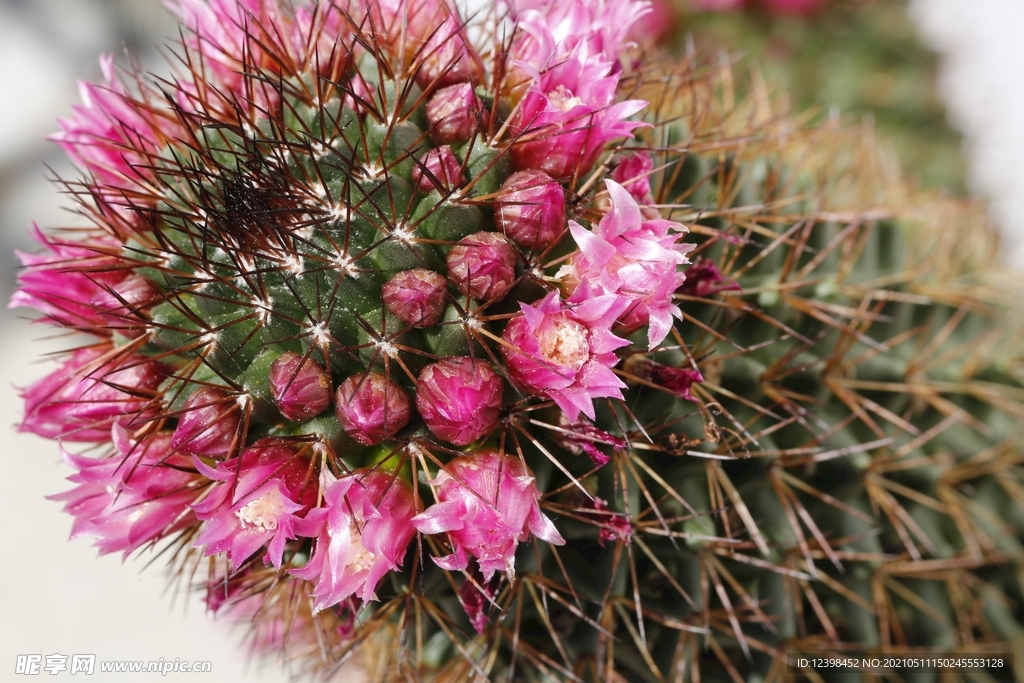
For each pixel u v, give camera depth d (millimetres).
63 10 458
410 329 147
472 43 171
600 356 145
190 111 169
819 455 184
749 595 186
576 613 168
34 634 388
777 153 208
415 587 158
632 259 147
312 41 166
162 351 159
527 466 151
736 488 180
